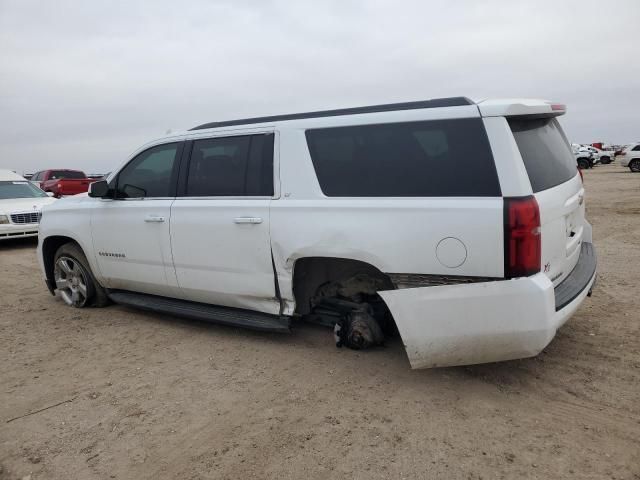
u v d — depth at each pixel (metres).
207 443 2.95
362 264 3.79
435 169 3.30
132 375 3.93
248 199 4.10
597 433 2.84
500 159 3.10
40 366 4.22
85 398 3.59
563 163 3.71
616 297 5.20
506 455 2.68
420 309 3.22
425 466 2.62
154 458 2.83
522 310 2.99
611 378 3.45
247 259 4.11
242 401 3.41
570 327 4.41
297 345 4.31
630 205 13.74
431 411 3.15
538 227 3.02
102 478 2.69
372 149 3.55
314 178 3.78
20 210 11.38
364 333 3.96
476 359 3.23
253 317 4.28
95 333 4.95
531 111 3.24
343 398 3.37
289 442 2.91
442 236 3.19
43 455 2.92
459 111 3.24
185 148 4.61
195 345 4.48
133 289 5.23
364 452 2.77
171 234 4.58
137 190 4.95
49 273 6.10
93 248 5.32
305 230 3.73
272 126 4.05
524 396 3.28
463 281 3.18
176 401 3.47
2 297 6.63
